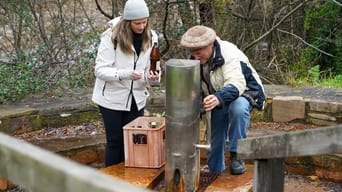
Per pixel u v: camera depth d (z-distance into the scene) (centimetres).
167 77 316
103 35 365
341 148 210
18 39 636
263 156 254
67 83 550
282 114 474
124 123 380
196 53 340
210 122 340
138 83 371
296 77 677
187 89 314
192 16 692
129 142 362
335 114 451
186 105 316
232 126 348
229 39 752
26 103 494
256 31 778
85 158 445
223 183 348
